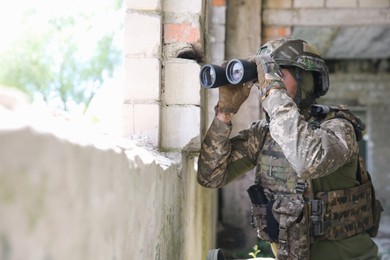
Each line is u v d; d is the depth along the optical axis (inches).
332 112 93.4
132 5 100.2
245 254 244.5
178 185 97.3
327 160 82.0
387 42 381.1
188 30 102.4
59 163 33.4
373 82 495.5
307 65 93.0
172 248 89.5
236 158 104.8
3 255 27.5
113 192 46.4
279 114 83.7
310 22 277.7
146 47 100.0
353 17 276.7
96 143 43.7
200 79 91.9
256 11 273.9
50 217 32.2
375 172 514.9
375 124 507.5
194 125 101.0
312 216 90.4
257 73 88.7
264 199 96.4
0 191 27.1
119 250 49.4
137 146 78.2
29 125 30.3
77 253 36.9
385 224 408.2
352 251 93.6
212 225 223.9
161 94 101.3
